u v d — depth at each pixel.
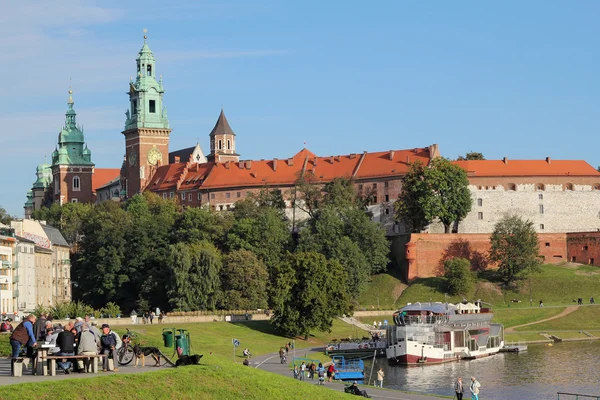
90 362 64.38
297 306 164.25
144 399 60.47
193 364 71.44
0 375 62.38
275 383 72.56
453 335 152.00
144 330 143.75
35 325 70.19
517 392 113.62
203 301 198.38
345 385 104.19
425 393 111.75
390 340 153.38
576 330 191.62
